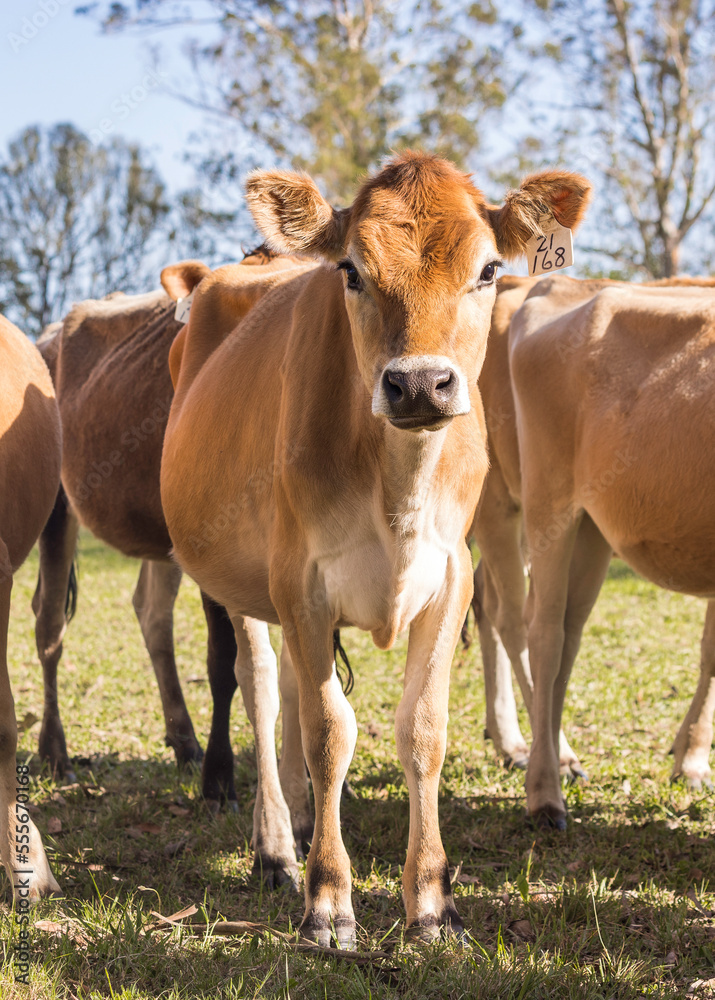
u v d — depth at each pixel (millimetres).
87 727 5859
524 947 3090
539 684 4535
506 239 3148
